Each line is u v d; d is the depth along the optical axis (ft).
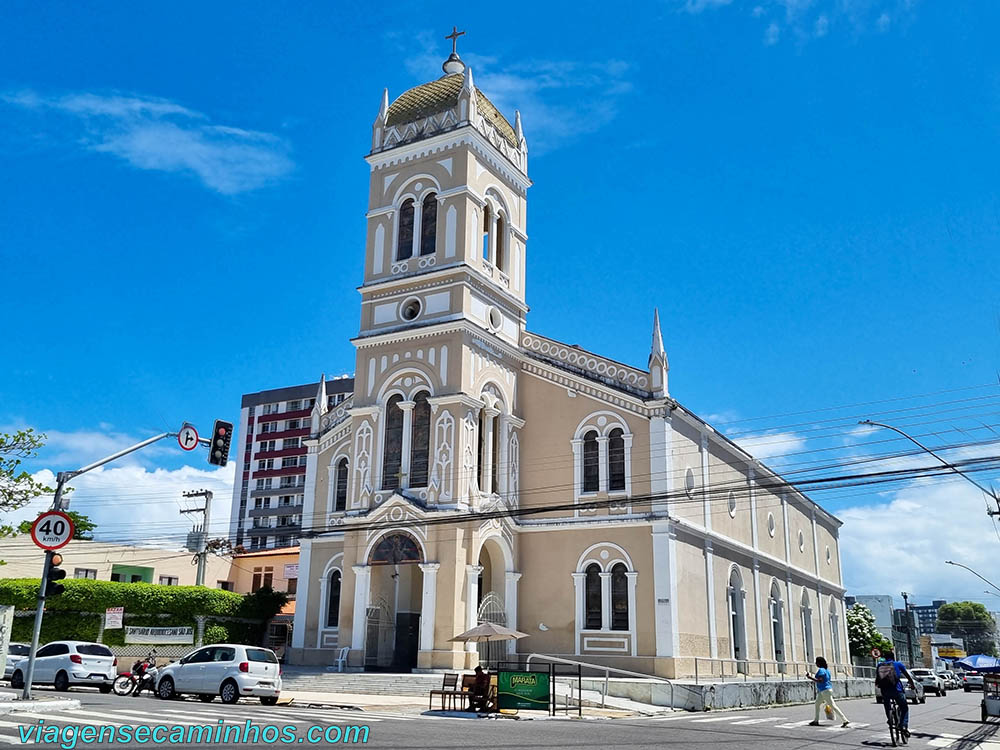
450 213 132.05
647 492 122.93
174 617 146.10
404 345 130.21
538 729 70.69
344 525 125.49
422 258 132.87
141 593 143.64
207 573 212.43
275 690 88.89
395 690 105.50
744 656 140.56
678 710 100.68
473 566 117.80
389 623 124.98
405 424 126.41
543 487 130.82
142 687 97.55
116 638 140.46
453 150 134.51
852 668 214.28
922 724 92.27
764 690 120.98
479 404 125.70
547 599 125.59
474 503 120.98
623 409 127.85
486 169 137.90
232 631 151.84
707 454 138.72
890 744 68.23
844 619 215.31
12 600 137.28
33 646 73.26
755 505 159.43
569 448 130.41
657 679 111.96
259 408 362.74
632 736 66.28
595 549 124.16
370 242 138.92
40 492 112.16
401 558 119.24
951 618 582.35
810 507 198.90
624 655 118.11
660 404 124.36
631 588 120.06
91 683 101.55
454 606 113.80
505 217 141.79
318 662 132.05
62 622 138.00
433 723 73.51
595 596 122.93
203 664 89.76
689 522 127.03
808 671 174.50
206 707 78.54
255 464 355.77
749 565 151.12
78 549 184.75
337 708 88.38
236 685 86.53
